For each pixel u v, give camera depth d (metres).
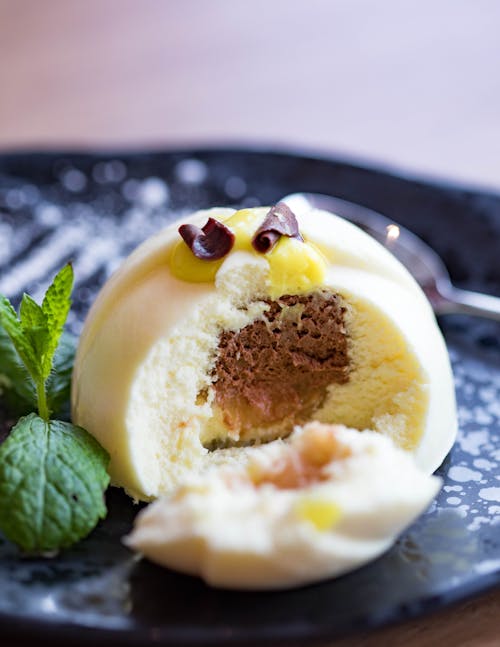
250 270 0.33
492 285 0.42
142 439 0.33
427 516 0.32
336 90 0.55
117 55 0.58
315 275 0.33
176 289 0.33
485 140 0.51
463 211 0.43
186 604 0.29
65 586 0.30
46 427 0.32
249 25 0.61
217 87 0.55
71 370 0.35
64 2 0.64
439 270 0.42
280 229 0.33
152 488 0.33
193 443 0.33
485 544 0.31
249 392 0.34
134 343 0.32
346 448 0.31
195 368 0.33
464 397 0.37
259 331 0.33
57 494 0.31
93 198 0.46
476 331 0.40
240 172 0.46
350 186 0.45
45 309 0.33
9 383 0.35
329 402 0.34
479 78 0.55
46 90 0.55
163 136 0.51
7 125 0.52
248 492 0.30
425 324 0.34
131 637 0.29
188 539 0.29
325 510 0.29
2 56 0.58
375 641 0.30
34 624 0.29
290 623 0.29
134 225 0.45
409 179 0.44
